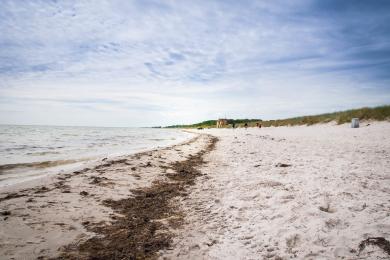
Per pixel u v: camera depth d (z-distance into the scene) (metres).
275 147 17.72
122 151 18.39
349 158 11.09
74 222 5.14
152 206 6.49
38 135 46.88
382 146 14.46
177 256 4.09
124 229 5.04
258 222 5.06
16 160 13.35
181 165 12.53
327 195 6.13
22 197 6.37
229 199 6.70
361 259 3.52
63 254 3.96
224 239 4.57
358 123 25.27
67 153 16.95
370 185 6.84
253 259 3.83
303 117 44.12
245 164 11.71
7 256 3.73
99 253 4.09
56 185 7.61
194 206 6.45
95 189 7.47
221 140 29.19
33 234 4.48
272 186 7.38
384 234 4.08
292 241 4.20
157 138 41.12
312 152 13.82
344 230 4.31
